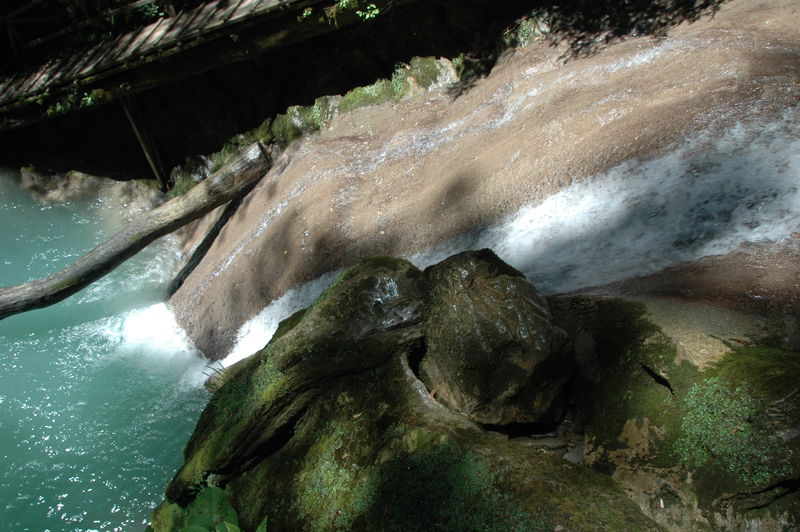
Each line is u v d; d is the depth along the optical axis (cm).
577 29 742
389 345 397
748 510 256
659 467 291
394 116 864
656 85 594
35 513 609
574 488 274
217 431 436
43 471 654
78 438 693
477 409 347
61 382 792
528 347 336
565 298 407
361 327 404
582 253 496
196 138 1073
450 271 384
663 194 489
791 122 472
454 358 353
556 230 538
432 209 659
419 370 396
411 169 744
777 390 269
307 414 414
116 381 775
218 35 866
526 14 788
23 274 1097
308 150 885
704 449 278
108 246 894
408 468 323
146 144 1080
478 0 816
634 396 323
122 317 916
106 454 661
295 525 361
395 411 365
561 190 564
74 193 1191
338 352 405
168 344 823
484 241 595
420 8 820
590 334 366
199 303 831
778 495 249
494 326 343
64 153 1184
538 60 741
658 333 337
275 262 762
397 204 701
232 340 772
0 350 876
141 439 677
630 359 337
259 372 431
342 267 695
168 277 977
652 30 692
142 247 913
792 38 575
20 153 1202
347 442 371
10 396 775
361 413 384
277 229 786
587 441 331
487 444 310
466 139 720
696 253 422
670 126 530
